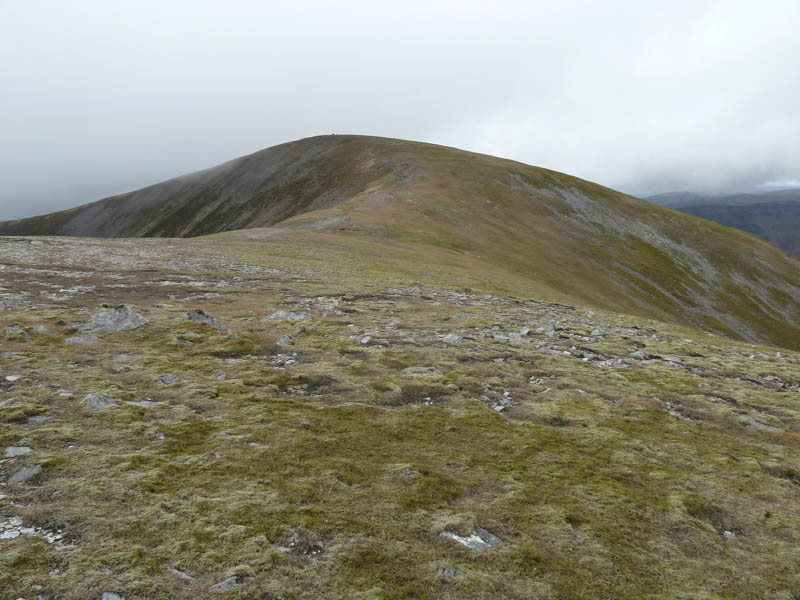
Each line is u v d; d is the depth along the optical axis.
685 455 11.52
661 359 21.36
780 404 16.48
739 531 8.79
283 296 29.88
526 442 11.30
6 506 7.11
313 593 5.97
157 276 34.53
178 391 12.38
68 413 10.42
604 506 8.90
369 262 50.75
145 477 8.12
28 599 5.43
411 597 6.12
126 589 5.69
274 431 10.44
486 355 18.59
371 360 16.73
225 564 6.31
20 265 34.78
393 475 9.12
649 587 6.98
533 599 6.37
